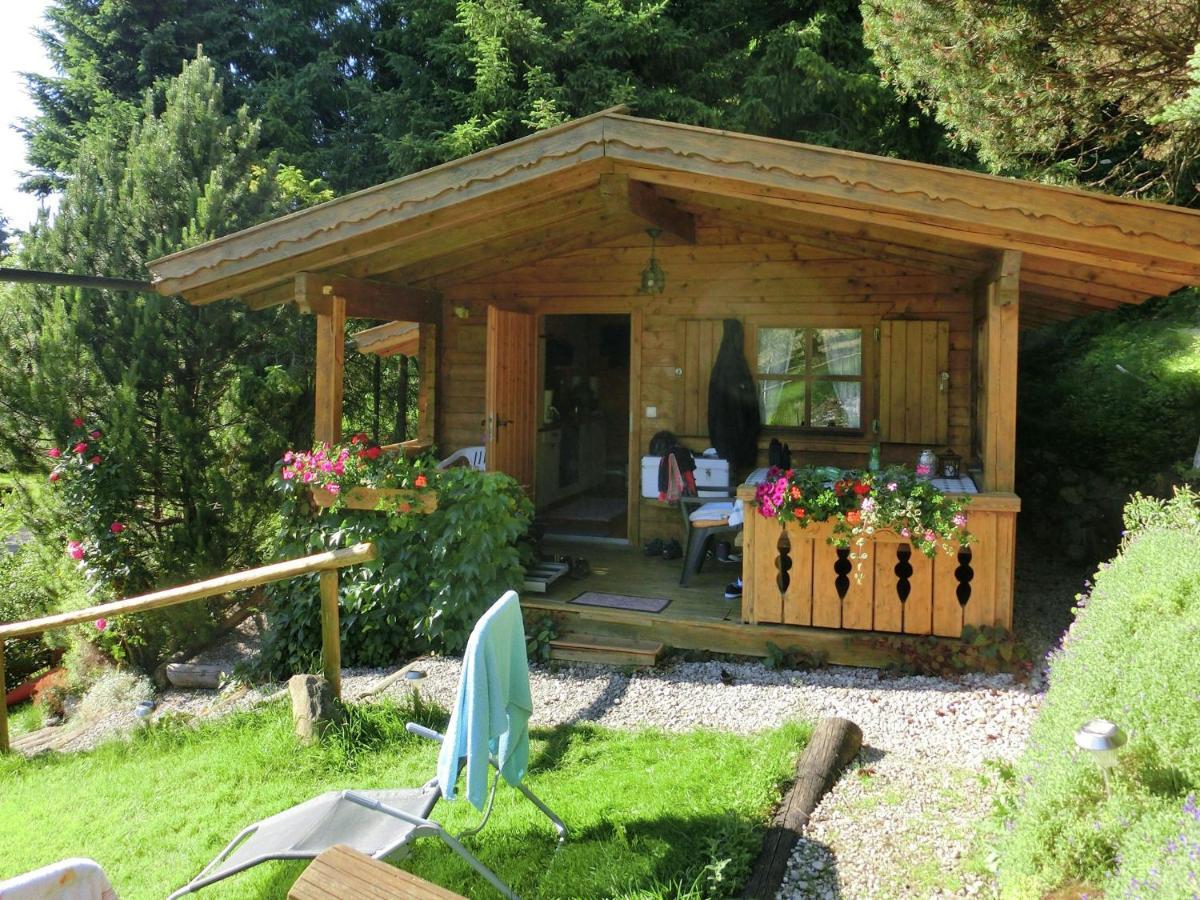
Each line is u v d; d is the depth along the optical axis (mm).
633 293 8141
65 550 8992
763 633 5805
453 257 7922
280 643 6746
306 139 16688
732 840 3381
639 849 3445
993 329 5492
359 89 16188
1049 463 9531
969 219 5035
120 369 8898
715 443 7805
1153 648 2912
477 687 3037
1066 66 8055
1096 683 3047
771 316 7801
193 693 7805
